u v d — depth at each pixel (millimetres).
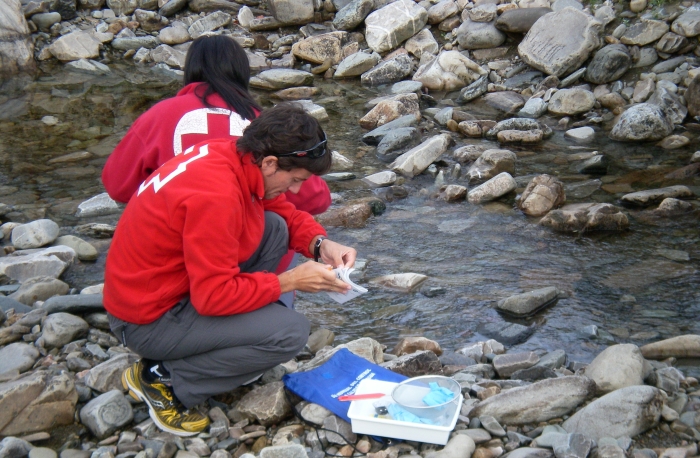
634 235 4422
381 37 8180
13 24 8461
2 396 2457
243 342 2434
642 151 5754
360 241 4508
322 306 3771
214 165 2287
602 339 3379
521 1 7875
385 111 6621
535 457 2293
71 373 2896
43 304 3428
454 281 3973
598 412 2486
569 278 3953
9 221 4715
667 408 2553
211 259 2260
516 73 7449
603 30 7125
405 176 5477
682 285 3826
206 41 3021
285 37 8805
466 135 6281
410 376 2902
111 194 3154
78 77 8289
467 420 2535
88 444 2488
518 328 3484
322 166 2379
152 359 2543
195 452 2432
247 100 2996
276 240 2729
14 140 6293
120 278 2377
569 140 6090
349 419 2502
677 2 7105
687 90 6332
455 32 8172
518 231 4559
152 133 2926
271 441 2494
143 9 9359
